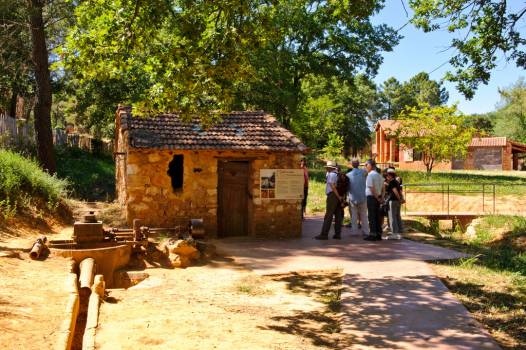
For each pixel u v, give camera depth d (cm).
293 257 1060
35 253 880
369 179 1250
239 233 1396
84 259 930
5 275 731
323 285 838
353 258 1030
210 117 1020
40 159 1842
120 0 880
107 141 3434
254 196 1354
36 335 515
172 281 867
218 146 1320
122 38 871
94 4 926
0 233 1020
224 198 1384
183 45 867
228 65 861
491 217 1688
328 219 1297
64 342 501
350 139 6006
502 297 725
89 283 764
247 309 695
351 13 908
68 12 1908
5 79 2570
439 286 782
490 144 4362
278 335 581
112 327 597
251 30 870
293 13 2708
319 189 2403
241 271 945
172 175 1398
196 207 1328
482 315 646
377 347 539
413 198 2330
